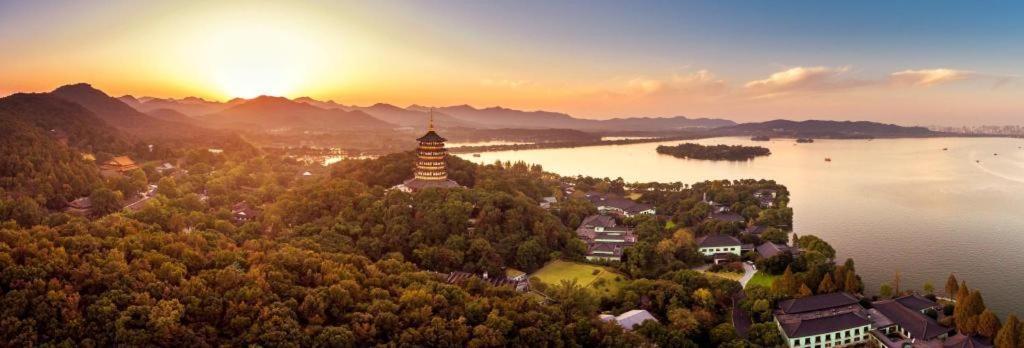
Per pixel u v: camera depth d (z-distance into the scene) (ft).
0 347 467.52
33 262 549.95
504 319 589.73
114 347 496.23
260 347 513.04
